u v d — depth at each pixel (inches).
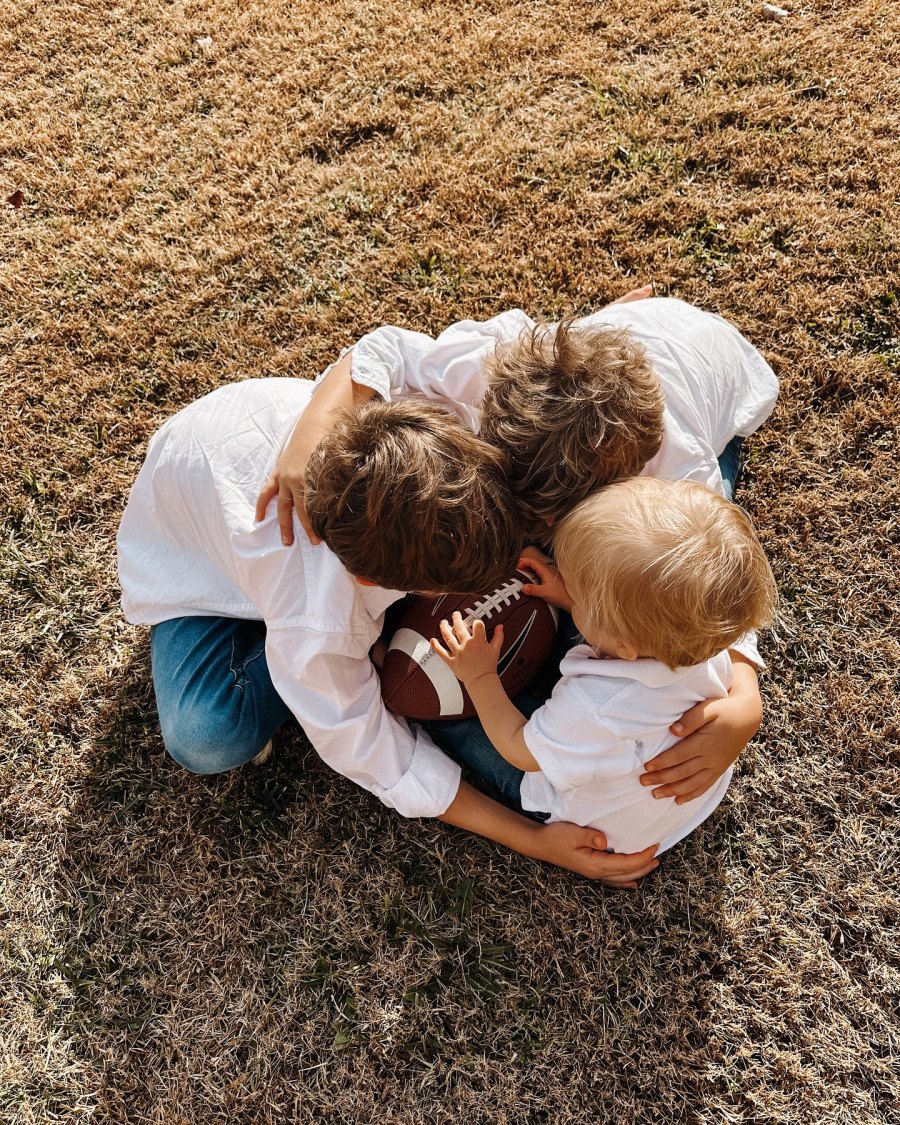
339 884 70.3
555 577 64.8
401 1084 63.9
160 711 68.3
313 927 69.1
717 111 104.7
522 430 55.5
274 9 120.0
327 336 94.2
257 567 59.7
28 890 71.0
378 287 96.6
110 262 100.5
